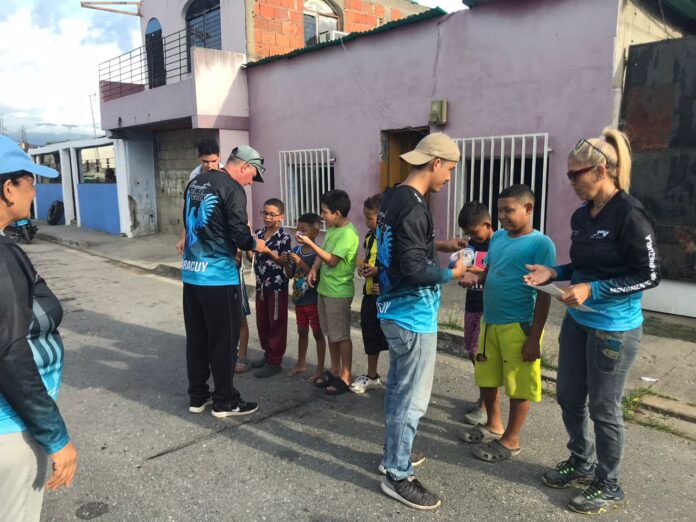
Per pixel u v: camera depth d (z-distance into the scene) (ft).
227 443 11.40
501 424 11.56
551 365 14.57
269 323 14.84
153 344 18.25
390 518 8.90
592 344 8.43
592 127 18.78
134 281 29.17
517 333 9.98
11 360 5.20
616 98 18.19
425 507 9.07
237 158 12.46
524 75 20.26
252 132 33.83
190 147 40.09
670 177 17.63
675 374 13.79
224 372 12.24
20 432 5.56
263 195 33.73
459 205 22.76
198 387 12.78
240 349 15.49
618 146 7.91
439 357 16.49
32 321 5.72
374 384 14.14
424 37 23.36
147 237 44.01
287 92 30.78
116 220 46.88
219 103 32.48
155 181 44.91
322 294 13.43
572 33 18.81
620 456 8.70
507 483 9.82
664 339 16.17
